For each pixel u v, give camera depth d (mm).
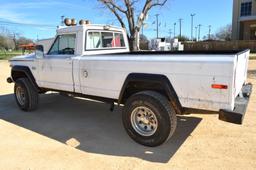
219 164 3582
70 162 3742
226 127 4922
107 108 6582
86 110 6441
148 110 4062
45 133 4906
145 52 5492
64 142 4465
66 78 5293
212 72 3424
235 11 48312
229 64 3299
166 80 3830
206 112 3740
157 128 3992
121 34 6418
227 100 3391
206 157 3787
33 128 5188
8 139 4613
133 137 4293
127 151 4062
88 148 4207
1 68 18719
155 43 34250
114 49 6109
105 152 4047
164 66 3816
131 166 3594
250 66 17391
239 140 4332
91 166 3623
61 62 5309
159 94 4004
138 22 23922
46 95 8172
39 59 5836
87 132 4930
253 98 7121
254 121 5215
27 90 6199
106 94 4633
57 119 5762
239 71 3742
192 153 3924
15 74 6773
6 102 7496
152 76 3945
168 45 33469
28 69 6219
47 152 4074
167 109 3879
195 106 3658
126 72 4234
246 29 48000
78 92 5133
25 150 4152
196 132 4715
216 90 3434
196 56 3584
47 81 5770
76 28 5172
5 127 5262
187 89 3670
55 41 5598
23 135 4805
